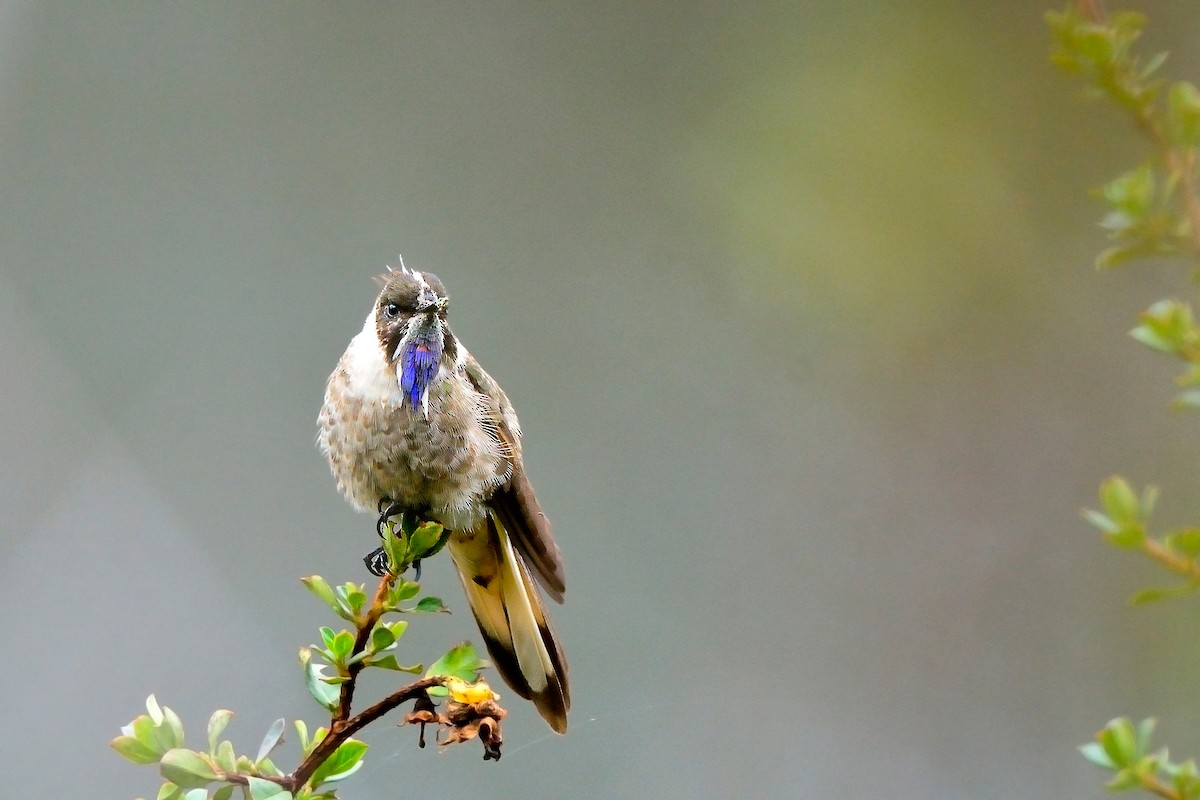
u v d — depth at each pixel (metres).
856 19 12.06
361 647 4.34
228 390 11.73
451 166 12.54
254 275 12.13
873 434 11.44
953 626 10.95
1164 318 3.57
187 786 4.08
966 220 11.61
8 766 10.05
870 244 11.60
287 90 12.64
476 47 12.81
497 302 12.18
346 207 12.42
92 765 10.24
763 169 11.97
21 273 11.90
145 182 12.30
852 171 11.77
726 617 11.07
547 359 11.98
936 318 11.56
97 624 10.65
